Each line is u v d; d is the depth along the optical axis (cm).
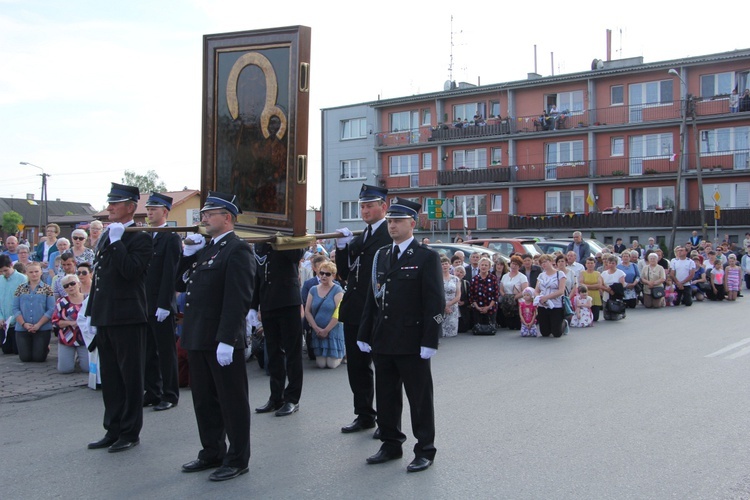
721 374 864
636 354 1036
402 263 559
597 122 3872
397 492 489
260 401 786
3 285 1111
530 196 4122
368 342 583
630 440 595
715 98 3559
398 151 4500
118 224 606
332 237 670
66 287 952
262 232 654
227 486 510
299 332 728
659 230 3691
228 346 515
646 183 3781
